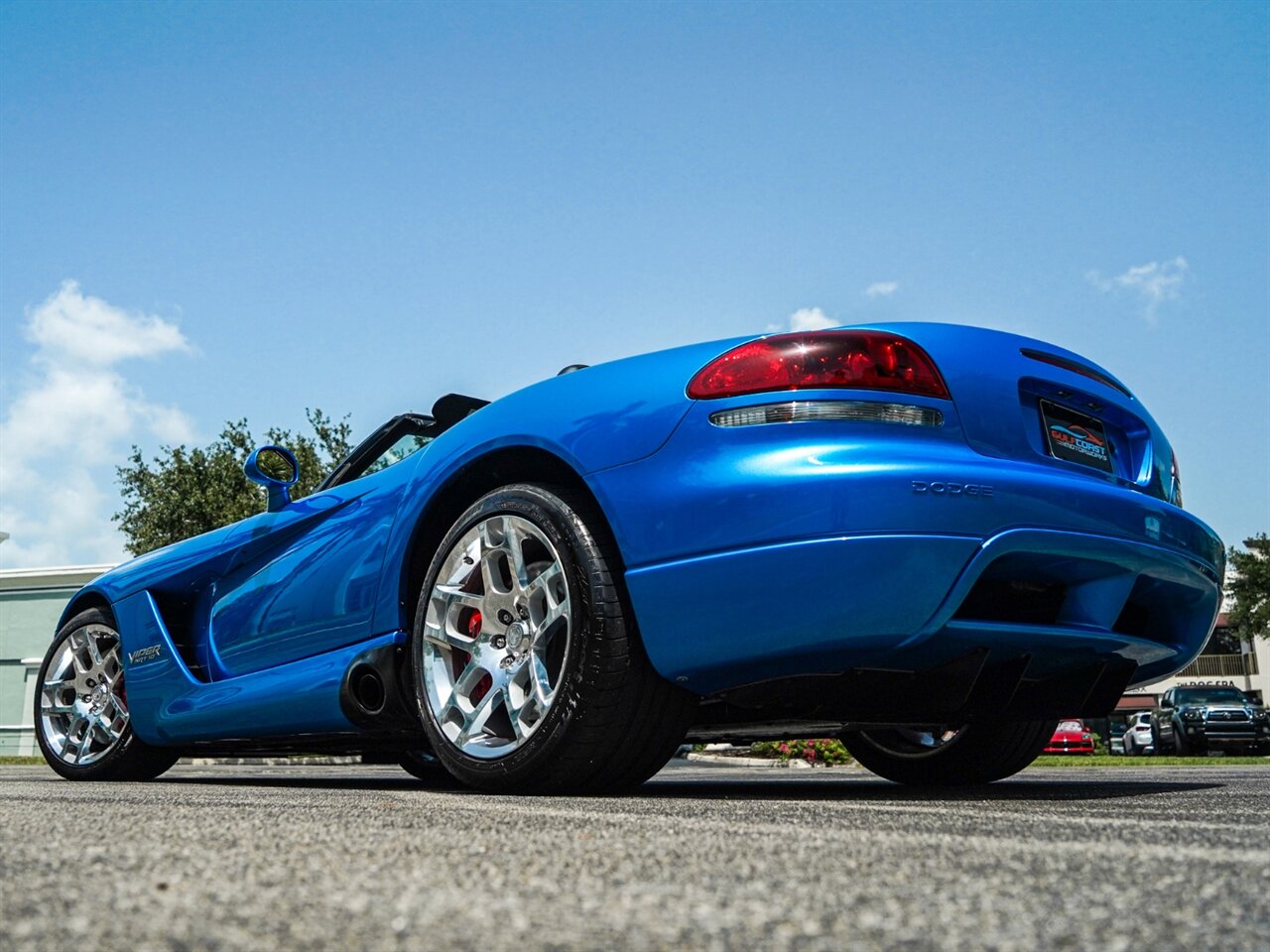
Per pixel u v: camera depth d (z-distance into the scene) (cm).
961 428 229
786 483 218
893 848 132
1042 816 181
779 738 313
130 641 391
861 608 212
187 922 88
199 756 397
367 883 107
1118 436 271
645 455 238
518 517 255
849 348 229
